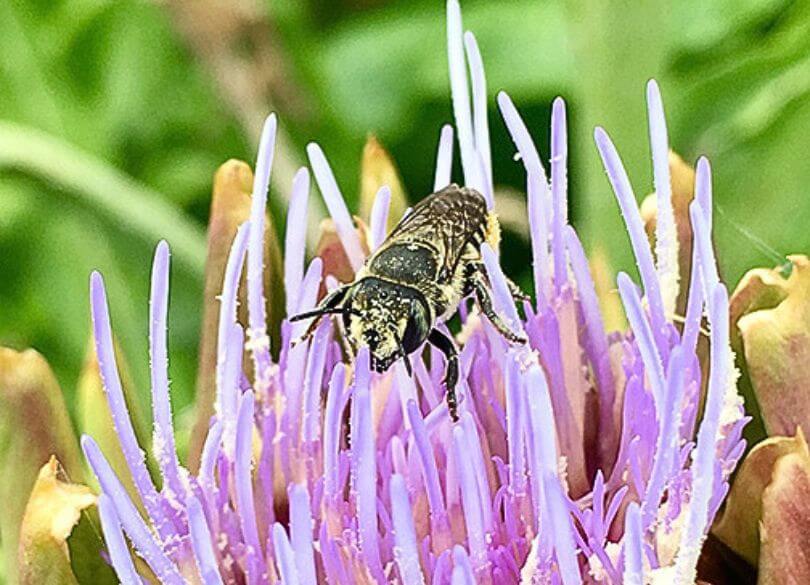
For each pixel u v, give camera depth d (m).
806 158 0.16
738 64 0.16
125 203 0.18
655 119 0.11
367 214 0.13
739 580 0.12
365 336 0.11
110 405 0.11
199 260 0.18
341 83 0.20
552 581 0.11
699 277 0.11
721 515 0.12
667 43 0.15
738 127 0.17
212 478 0.11
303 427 0.12
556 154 0.12
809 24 0.16
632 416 0.11
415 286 0.11
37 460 0.12
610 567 0.11
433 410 0.11
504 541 0.11
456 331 0.15
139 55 0.20
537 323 0.12
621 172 0.11
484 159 0.12
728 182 0.17
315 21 0.21
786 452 0.11
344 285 0.12
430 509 0.11
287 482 0.12
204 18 0.17
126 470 0.13
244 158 0.20
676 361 0.11
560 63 0.19
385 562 0.11
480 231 0.12
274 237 0.13
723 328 0.10
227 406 0.12
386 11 0.20
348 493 0.11
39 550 0.11
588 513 0.11
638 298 0.11
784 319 0.12
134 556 0.12
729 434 0.11
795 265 0.12
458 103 0.12
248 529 0.11
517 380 0.11
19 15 0.19
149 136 0.20
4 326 0.19
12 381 0.12
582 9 0.15
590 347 0.12
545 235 0.12
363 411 0.11
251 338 0.12
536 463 0.11
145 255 0.18
